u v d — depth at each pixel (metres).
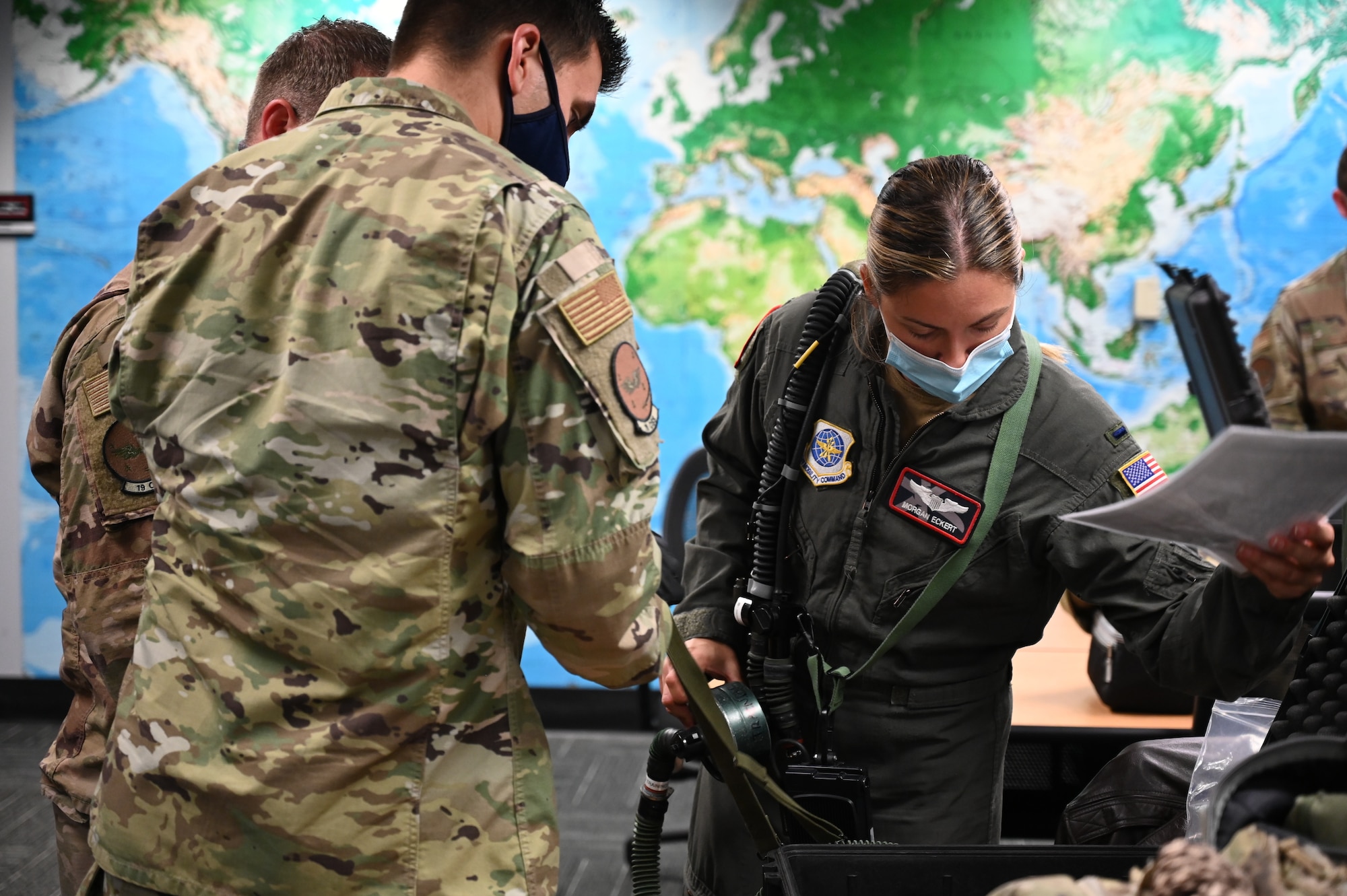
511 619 1.01
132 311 1.01
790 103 3.68
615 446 0.95
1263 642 1.02
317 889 0.93
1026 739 1.72
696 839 1.45
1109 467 1.21
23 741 3.73
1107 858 0.92
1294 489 0.82
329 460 0.92
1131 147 3.59
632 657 0.99
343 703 0.93
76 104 3.82
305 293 0.93
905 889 0.93
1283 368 2.73
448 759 0.96
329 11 3.75
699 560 1.48
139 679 1.01
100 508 1.33
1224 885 0.56
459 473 0.92
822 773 1.21
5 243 3.88
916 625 1.27
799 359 1.33
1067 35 3.56
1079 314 3.67
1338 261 2.66
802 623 1.31
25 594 3.92
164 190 3.84
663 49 3.70
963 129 3.64
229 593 0.95
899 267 1.12
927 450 1.25
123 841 0.99
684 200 3.76
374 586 0.92
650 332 3.83
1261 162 3.54
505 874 0.96
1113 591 1.19
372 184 0.94
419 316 0.91
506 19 1.03
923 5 3.60
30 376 3.90
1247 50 3.50
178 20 3.77
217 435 0.96
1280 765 0.67
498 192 0.92
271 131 1.51
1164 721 1.74
